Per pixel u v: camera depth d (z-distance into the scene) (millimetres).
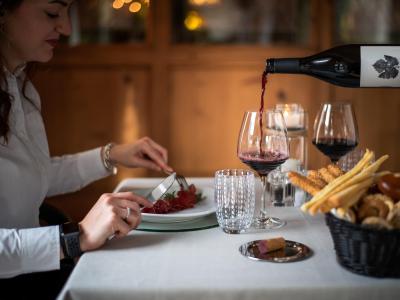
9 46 1375
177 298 890
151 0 2955
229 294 886
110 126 3043
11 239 1065
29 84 1525
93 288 891
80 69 2992
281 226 1194
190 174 3090
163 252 1044
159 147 1622
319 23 2998
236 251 1048
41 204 1486
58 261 1069
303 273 942
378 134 3064
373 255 903
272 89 3012
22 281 1342
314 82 3006
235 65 2998
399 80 1245
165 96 3023
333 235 958
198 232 1158
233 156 3072
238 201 1148
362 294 888
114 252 1047
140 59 2992
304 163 1516
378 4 3008
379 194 980
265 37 3033
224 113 3037
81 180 1636
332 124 1361
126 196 1158
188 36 3016
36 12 1322
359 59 1245
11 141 1334
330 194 949
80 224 1088
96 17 2977
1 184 1304
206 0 3002
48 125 3027
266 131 1193
